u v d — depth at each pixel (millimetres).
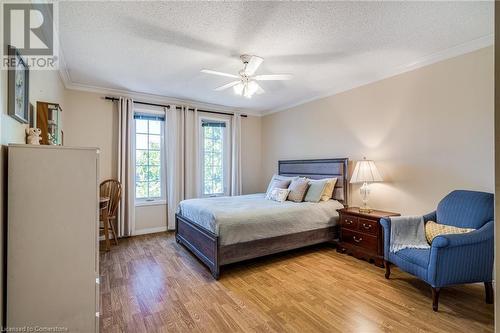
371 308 2203
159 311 2170
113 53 2910
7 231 1370
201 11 2105
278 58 3037
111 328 1938
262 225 3143
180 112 4977
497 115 941
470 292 2482
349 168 4020
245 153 5883
